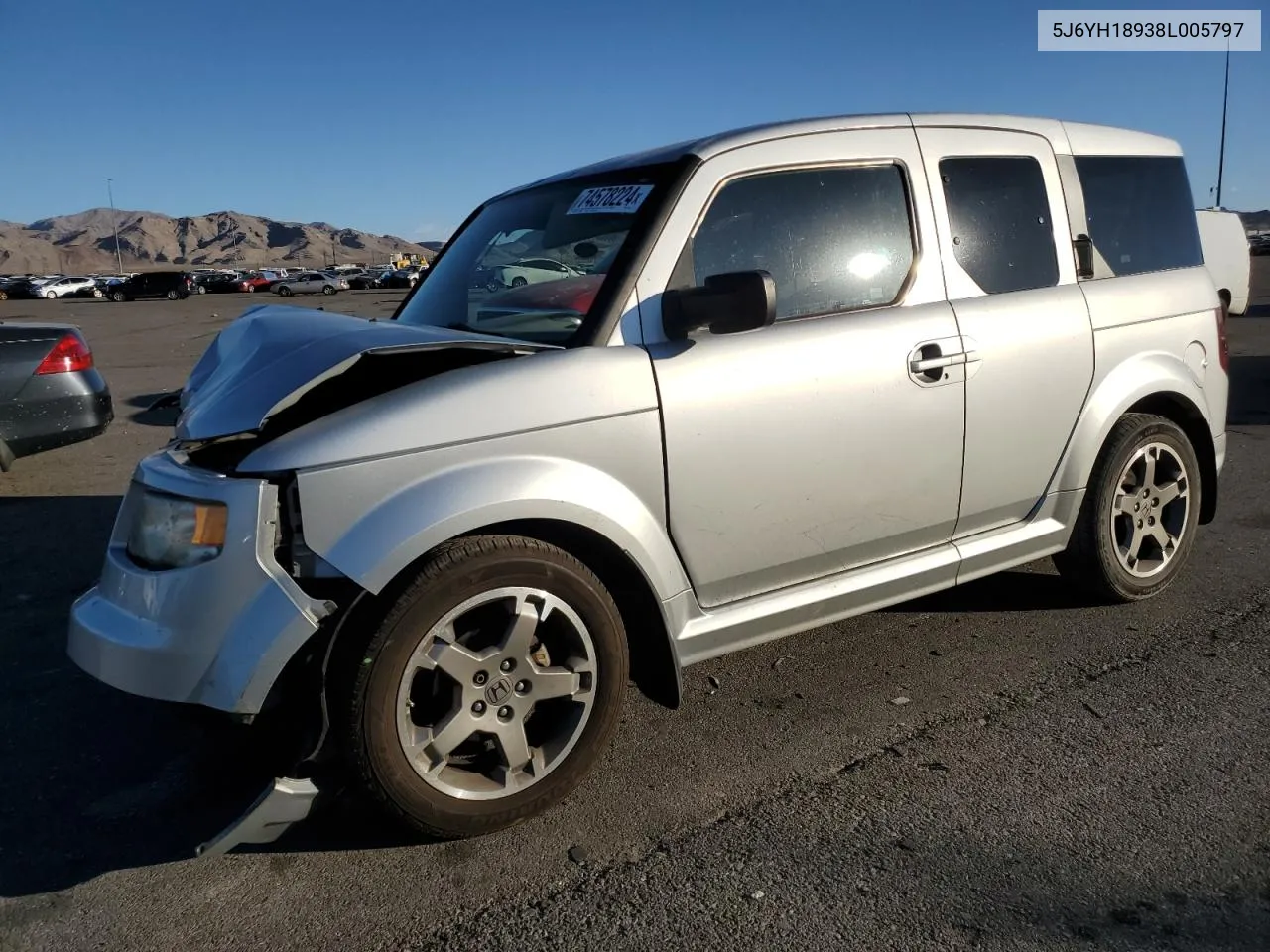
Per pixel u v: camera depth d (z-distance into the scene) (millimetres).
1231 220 15164
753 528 3088
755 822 2781
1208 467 4480
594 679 2818
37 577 5176
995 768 3027
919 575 3533
